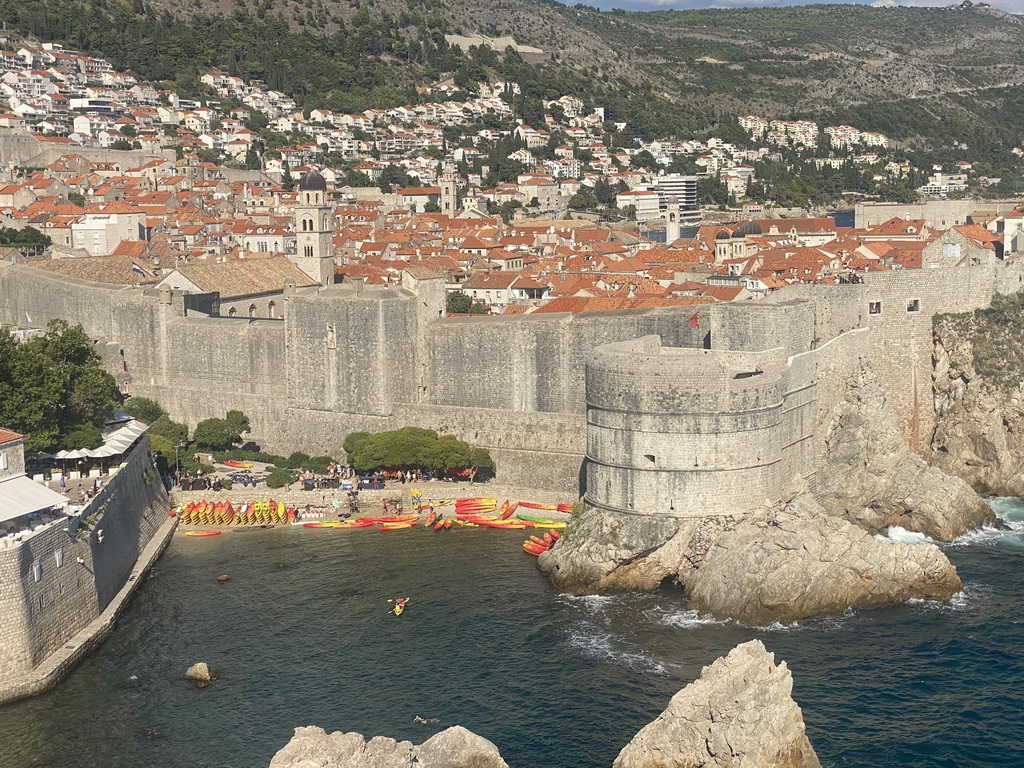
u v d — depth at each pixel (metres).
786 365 139.00
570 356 163.25
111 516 133.00
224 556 144.12
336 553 144.38
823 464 149.50
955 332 166.50
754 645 95.88
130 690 108.75
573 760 96.31
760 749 87.00
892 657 114.12
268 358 183.00
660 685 108.81
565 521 153.50
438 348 173.50
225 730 101.56
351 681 110.56
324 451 176.50
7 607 106.75
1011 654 114.38
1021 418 164.62
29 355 143.25
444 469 165.25
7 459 122.19
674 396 130.00
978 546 144.00
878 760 96.38
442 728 101.62
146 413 186.75
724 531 129.75
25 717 103.56
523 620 123.88
